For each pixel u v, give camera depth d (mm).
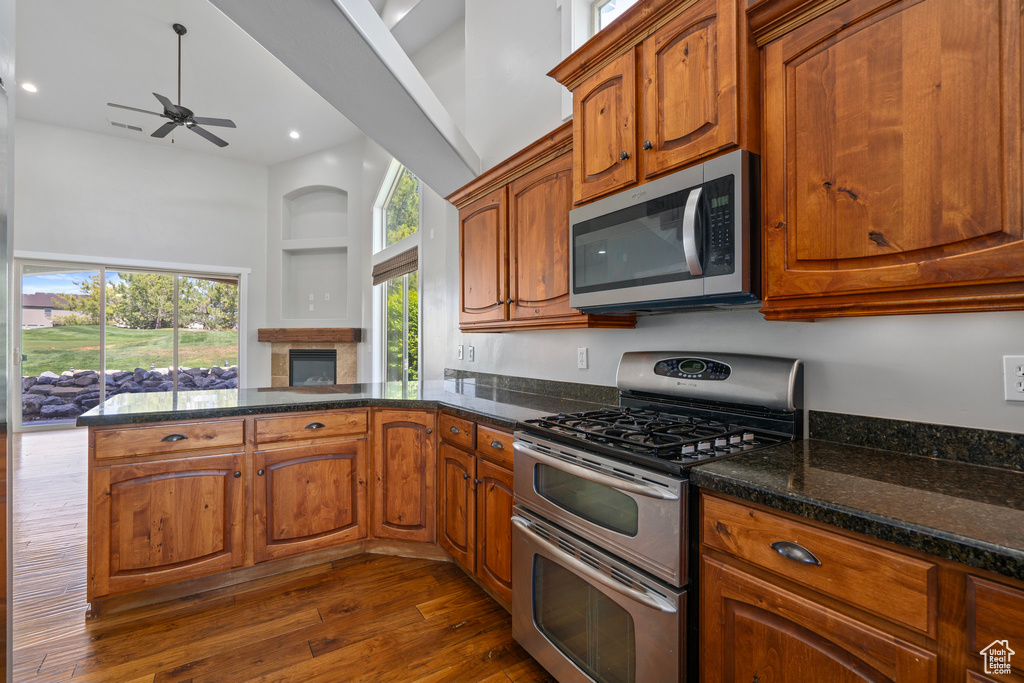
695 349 1773
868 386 1305
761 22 1239
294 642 1758
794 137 1189
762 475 1027
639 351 1954
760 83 1274
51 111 5262
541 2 2715
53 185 5512
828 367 1387
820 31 1135
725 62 1277
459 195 2742
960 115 918
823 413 1393
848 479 999
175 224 6223
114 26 4020
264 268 6828
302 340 6367
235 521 2135
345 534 2410
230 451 2129
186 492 2033
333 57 2150
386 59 2195
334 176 6531
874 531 790
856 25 1071
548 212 2086
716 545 1051
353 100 2461
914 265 984
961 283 924
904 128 996
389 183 5668
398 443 2438
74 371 5676
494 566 1910
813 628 880
